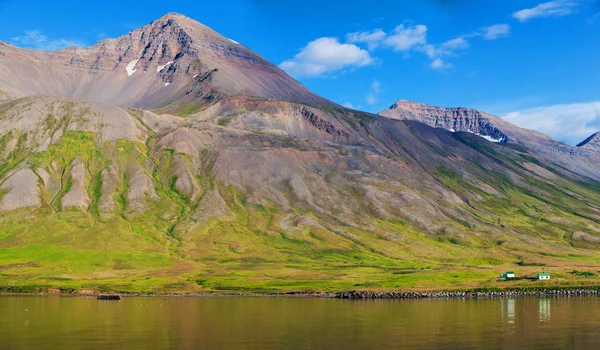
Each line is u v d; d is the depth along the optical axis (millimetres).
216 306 167875
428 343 111188
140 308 162000
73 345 108938
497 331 123125
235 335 118812
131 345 109062
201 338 115562
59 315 146500
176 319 140125
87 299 188250
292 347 107750
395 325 130750
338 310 157375
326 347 107750
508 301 179625
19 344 109812
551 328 126375
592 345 109625
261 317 143750
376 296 194250
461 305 168875
